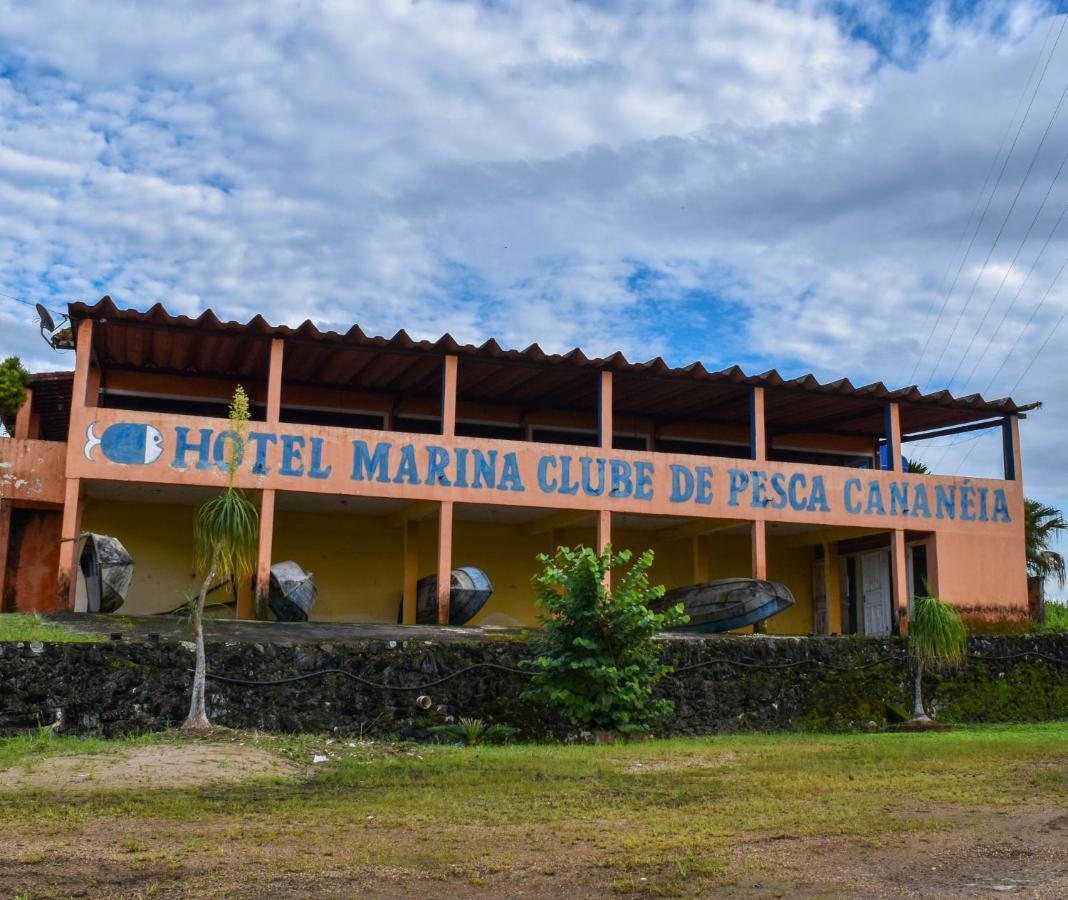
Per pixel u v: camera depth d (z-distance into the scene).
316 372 24.30
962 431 28.27
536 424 27.14
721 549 29.05
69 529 19.64
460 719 17.14
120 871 7.55
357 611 25.53
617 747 15.70
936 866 7.87
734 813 9.79
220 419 20.83
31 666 14.94
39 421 26.38
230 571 16.83
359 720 16.59
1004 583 26.00
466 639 18.12
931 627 20.53
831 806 10.16
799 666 20.56
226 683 15.98
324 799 10.44
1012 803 10.35
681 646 19.55
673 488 23.61
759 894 7.15
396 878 7.48
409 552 24.77
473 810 9.89
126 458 20.19
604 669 16.34
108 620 18.12
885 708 21.16
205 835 8.70
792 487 24.53
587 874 7.64
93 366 23.02
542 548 27.33
